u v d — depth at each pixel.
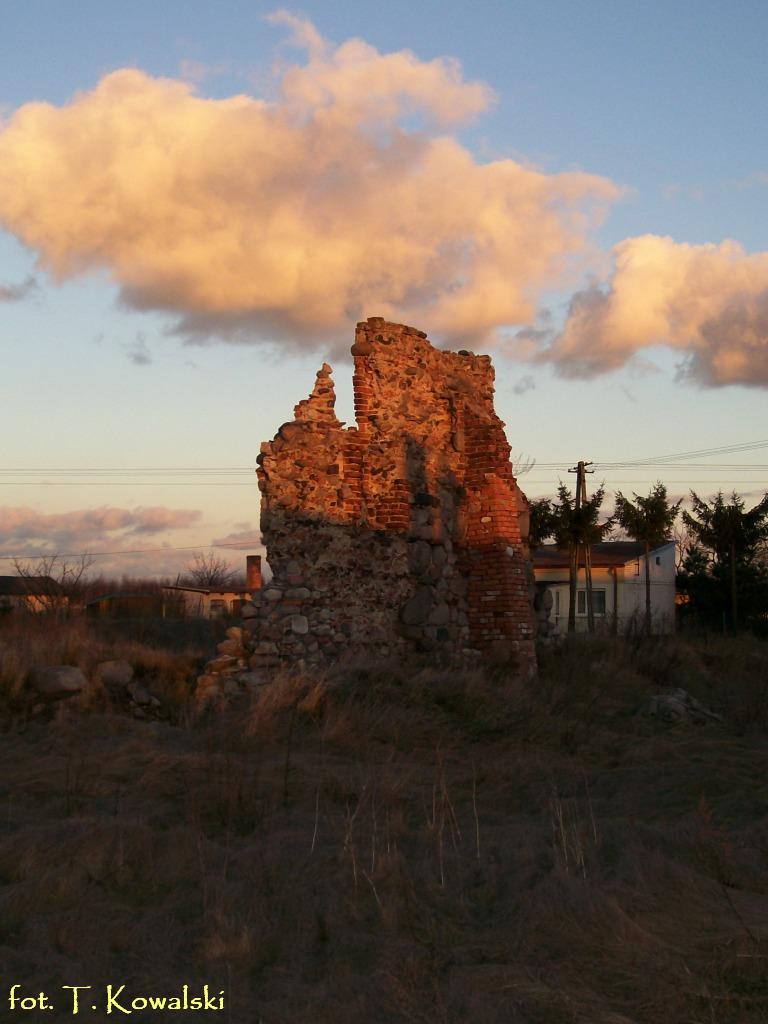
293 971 5.22
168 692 14.52
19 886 6.28
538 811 9.55
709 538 50.59
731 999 4.79
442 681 14.68
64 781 9.62
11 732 12.18
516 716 14.05
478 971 5.10
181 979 5.10
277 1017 4.64
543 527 41.97
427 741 12.78
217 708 13.98
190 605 47.44
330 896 6.15
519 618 18.23
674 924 5.82
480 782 10.73
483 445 18.77
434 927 5.80
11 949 5.38
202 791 9.12
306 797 9.30
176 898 6.30
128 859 6.91
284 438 16.16
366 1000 4.80
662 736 14.20
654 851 7.20
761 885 6.99
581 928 5.62
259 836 7.89
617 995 4.89
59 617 25.73
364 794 9.02
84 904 6.11
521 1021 4.55
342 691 13.80
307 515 16.06
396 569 17.02
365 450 17.08
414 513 17.52
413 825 8.59
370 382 17.38
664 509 45.62
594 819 8.41
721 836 7.90
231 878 6.67
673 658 20.41
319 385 16.75
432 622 17.53
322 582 16.02
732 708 16.67
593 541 41.81
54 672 13.58
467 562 18.62
